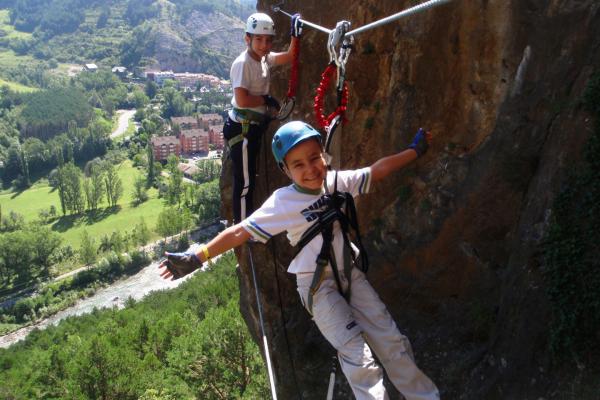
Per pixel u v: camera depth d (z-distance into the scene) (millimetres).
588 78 5820
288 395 9180
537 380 5590
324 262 3162
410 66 7852
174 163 125562
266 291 9633
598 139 5492
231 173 9398
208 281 48969
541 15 6453
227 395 20812
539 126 6473
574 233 5535
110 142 156875
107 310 54125
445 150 7676
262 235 3164
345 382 8500
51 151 140250
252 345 20844
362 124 8531
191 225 83812
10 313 62406
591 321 5184
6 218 97812
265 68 5758
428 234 7770
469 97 7293
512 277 6316
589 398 4969
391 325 3316
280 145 3094
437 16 7434
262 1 9328
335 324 3148
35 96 192875
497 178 6879
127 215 97188
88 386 21094
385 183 8312
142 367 23016
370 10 8094
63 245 85312
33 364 31562
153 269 71062
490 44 6918
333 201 3172
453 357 7113
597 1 5949
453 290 7543
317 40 8828
